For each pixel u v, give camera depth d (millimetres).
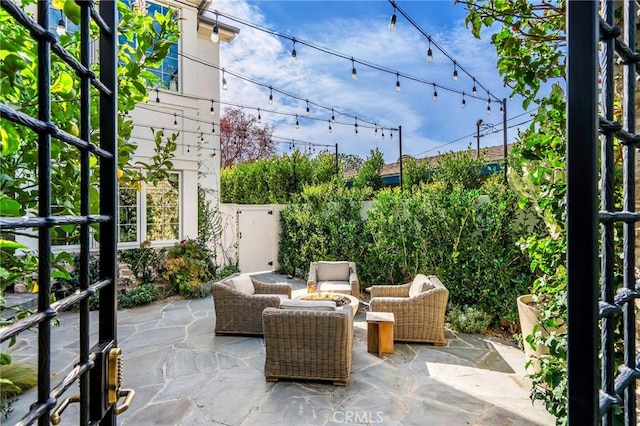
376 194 7230
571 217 722
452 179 8172
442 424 2797
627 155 918
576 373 711
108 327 1085
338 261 7137
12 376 3094
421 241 5609
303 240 8602
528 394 3246
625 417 928
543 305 2756
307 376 3467
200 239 8242
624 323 928
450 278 5254
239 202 12570
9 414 2797
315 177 10961
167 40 1963
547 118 2271
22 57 1013
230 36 8422
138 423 2812
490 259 4871
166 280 7066
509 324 4867
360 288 6875
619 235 1673
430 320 4445
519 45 2379
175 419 2867
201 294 6941
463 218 5086
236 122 18094
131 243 7133
